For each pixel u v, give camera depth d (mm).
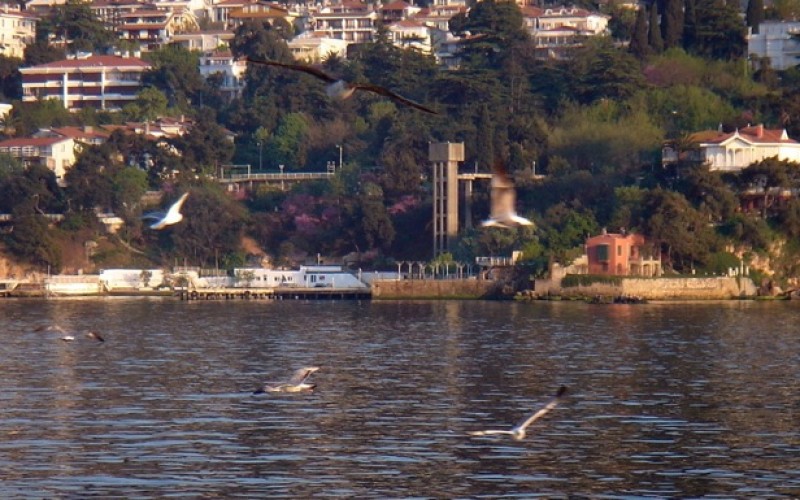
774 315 190750
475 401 110188
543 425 100125
